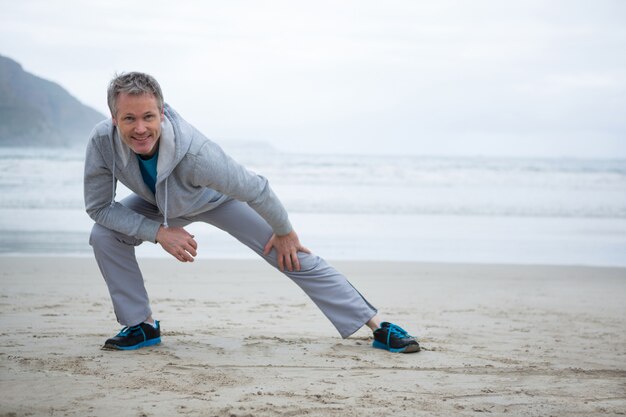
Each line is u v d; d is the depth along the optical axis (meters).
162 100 3.14
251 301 5.64
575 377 3.27
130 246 3.60
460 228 12.41
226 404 2.67
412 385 3.05
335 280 3.77
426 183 23.38
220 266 7.70
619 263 8.86
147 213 3.65
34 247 8.80
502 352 3.82
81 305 5.20
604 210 16.19
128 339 3.62
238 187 3.35
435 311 5.36
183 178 3.29
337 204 16.03
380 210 15.08
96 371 3.13
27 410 2.54
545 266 8.17
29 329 4.20
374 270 7.69
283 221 3.56
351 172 26.09
